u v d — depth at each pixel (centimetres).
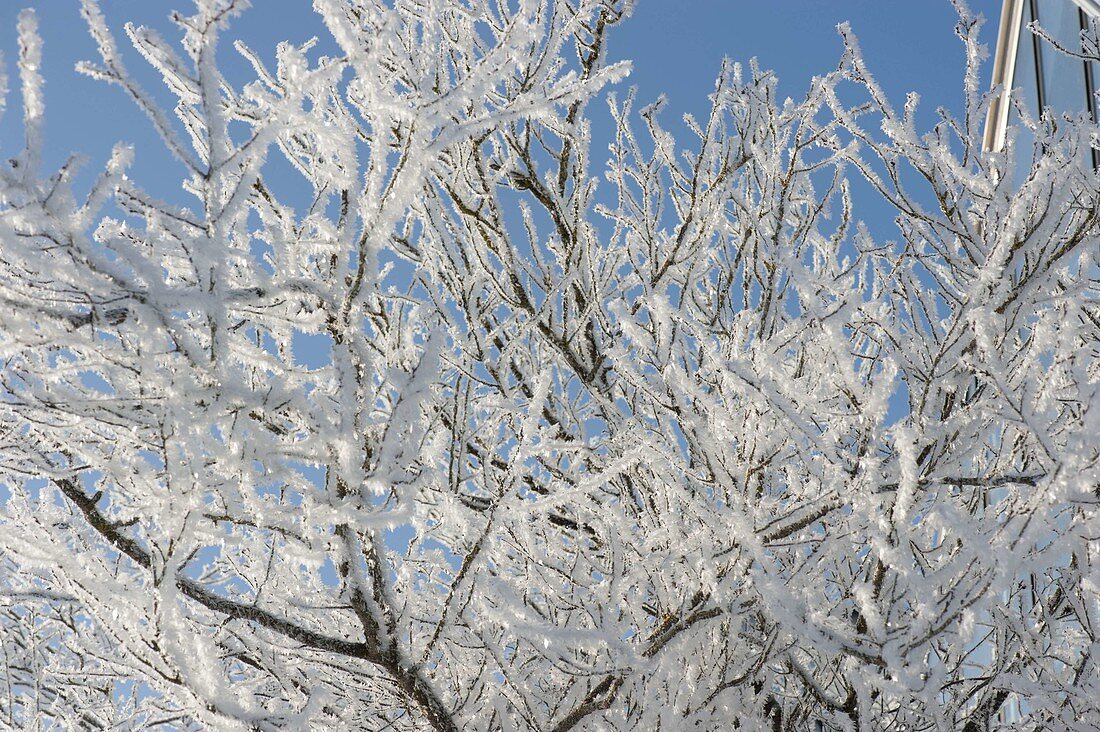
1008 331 295
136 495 272
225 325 233
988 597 251
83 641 411
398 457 258
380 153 232
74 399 237
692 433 349
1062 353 280
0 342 219
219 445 245
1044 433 260
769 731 369
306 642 286
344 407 249
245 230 289
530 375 494
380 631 288
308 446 255
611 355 334
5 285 214
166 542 244
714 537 326
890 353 328
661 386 376
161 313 221
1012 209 291
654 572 346
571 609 362
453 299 430
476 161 437
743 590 319
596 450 440
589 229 485
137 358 232
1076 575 327
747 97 474
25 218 197
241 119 263
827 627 271
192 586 277
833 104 382
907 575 258
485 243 458
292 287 246
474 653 378
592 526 409
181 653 241
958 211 367
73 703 457
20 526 289
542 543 406
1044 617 369
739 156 478
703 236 466
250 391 241
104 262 212
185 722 410
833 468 293
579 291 497
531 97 254
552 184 481
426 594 409
